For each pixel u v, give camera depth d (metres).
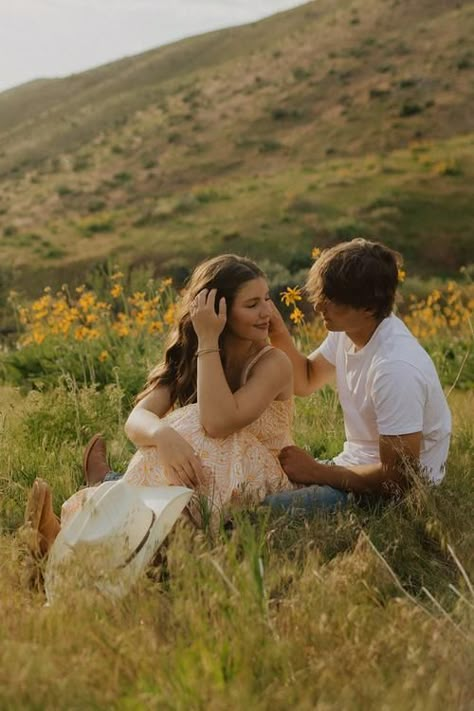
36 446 5.16
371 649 2.48
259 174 63.53
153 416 3.93
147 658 2.45
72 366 8.64
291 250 41.81
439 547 3.54
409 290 32.81
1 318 22.27
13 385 8.94
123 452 5.22
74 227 51.06
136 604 2.83
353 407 4.17
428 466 4.07
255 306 3.98
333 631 2.64
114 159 74.88
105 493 3.29
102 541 3.16
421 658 2.49
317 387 4.70
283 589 3.01
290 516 3.57
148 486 3.71
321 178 52.81
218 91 84.75
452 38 78.88
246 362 4.02
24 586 3.21
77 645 2.55
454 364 9.93
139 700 2.24
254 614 2.63
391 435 3.85
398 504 3.77
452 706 2.32
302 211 46.81
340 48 84.19
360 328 4.00
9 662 2.34
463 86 69.62
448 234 44.34
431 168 52.28
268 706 2.27
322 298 3.96
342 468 3.95
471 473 4.46
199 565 2.87
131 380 7.23
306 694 2.29
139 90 96.50
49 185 71.75
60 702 2.23
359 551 3.19
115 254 44.00
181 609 2.67
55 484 4.52
